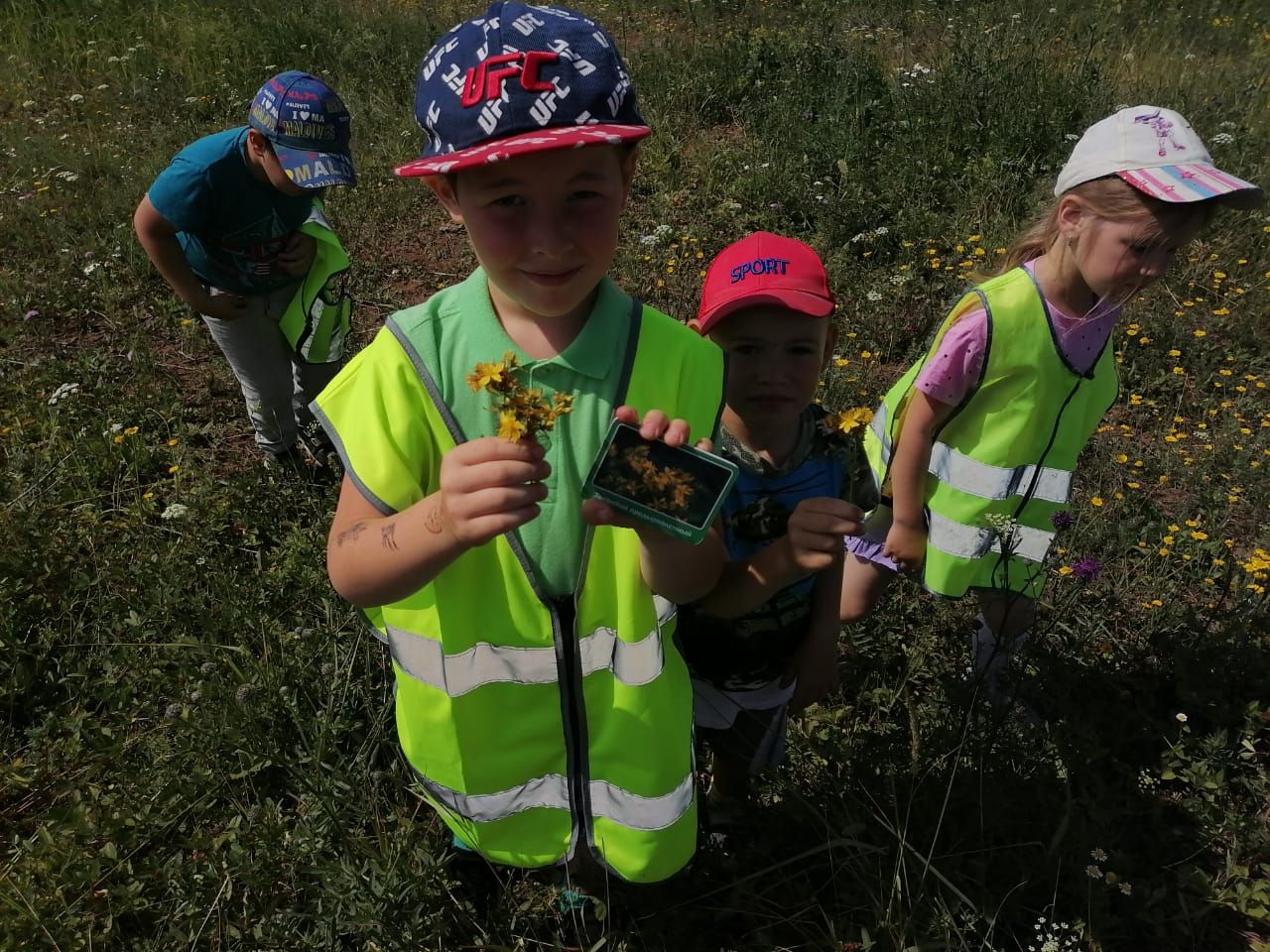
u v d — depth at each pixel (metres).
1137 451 3.83
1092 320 2.19
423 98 1.26
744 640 1.97
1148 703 2.66
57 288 4.98
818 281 1.80
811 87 6.90
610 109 1.20
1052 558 3.19
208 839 2.15
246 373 3.46
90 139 6.86
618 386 1.41
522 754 1.63
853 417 1.60
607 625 1.54
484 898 2.13
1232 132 6.04
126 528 3.31
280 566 3.07
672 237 5.29
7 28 8.99
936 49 8.02
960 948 1.91
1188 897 2.19
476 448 1.16
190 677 2.52
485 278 1.43
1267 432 3.96
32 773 2.44
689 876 2.16
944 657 2.84
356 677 2.57
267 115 2.90
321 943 1.97
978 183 5.52
